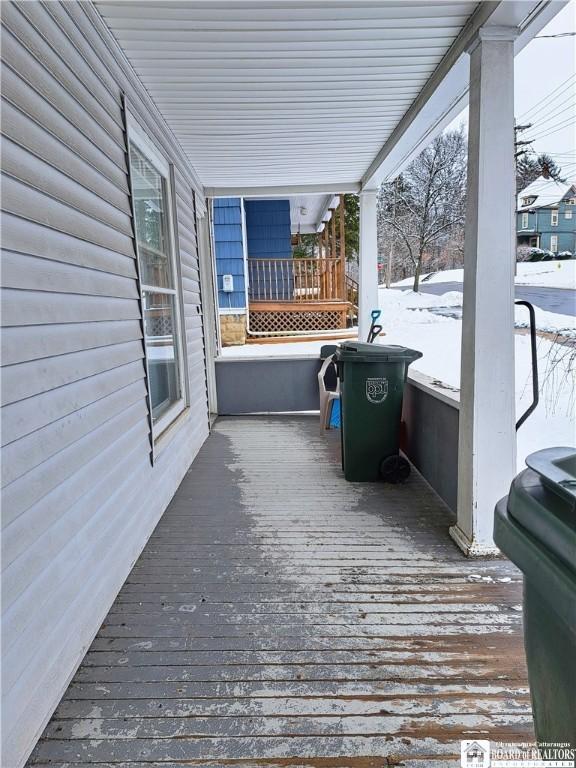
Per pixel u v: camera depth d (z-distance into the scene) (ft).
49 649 4.95
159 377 11.00
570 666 2.62
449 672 5.45
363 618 6.43
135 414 8.20
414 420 12.35
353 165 15.66
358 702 5.06
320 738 4.66
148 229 10.52
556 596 2.55
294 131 12.32
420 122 10.98
